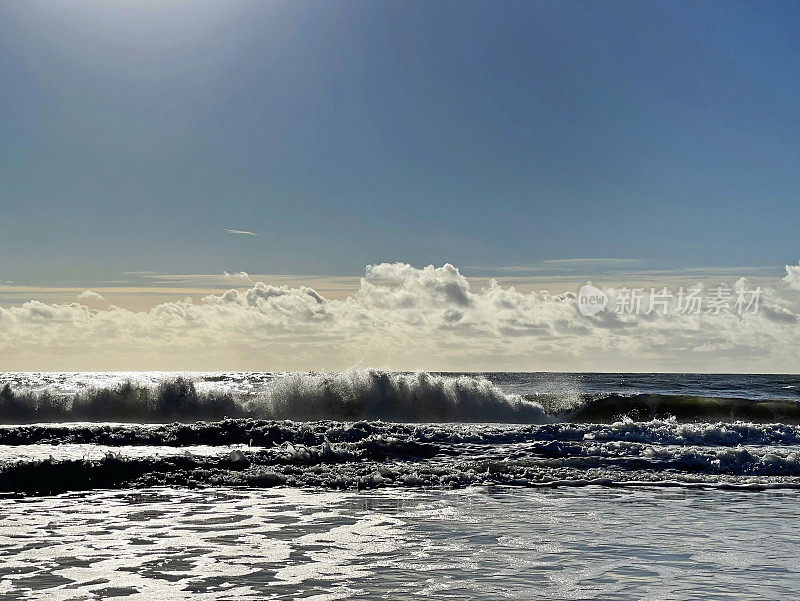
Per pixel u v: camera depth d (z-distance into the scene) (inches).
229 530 332.8
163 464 498.3
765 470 532.7
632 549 298.7
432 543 308.5
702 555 288.7
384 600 230.5
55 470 468.8
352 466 520.7
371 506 395.5
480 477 492.4
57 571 264.8
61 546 301.6
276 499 415.5
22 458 505.4
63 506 389.7
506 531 332.8
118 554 288.7
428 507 394.6
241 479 470.3
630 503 411.2
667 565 273.1
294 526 341.7
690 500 422.3
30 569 267.3
